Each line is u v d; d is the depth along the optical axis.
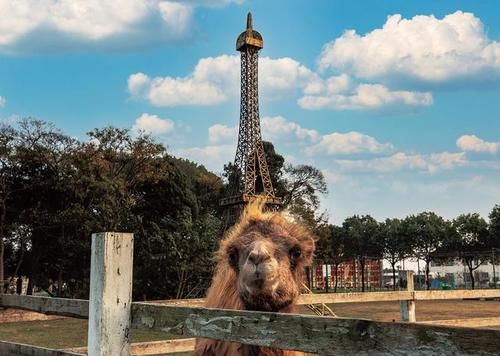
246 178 49.19
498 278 77.25
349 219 92.75
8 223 38.28
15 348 4.84
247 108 51.91
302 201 55.59
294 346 2.45
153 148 41.09
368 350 2.17
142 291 35.09
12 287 41.97
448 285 73.12
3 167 36.66
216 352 3.95
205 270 34.38
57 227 39.09
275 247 4.03
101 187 36.69
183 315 3.14
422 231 81.25
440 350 1.96
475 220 79.00
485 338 1.85
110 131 40.03
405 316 9.68
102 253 3.58
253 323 2.67
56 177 37.47
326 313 11.23
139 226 36.72
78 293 39.00
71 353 4.07
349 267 86.94
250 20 56.19
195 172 58.31
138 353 6.99
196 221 35.47
